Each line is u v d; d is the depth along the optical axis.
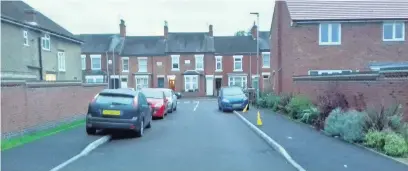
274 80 29.25
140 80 48.34
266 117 18.45
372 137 9.48
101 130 12.92
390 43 24.12
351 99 13.68
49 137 11.23
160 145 10.82
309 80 18.64
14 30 23.36
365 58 24.08
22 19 24.98
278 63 27.05
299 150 9.36
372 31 24.11
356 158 8.35
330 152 9.07
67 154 8.77
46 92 13.03
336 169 7.36
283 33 26.31
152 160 8.59
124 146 10.62
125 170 7.57
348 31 24.08
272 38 30.58
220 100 25.61
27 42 25.09
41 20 29.33
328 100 14.15
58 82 14.25
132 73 48.34
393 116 10.16
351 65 24.02
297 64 23.98
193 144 11.03
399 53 24.11
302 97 17.77
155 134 13.28
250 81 48.88
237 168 7.82
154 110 19.08
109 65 48.09
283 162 8.42
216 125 16.30
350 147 9.72
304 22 23.75
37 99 12.23
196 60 48.91
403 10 24.50
